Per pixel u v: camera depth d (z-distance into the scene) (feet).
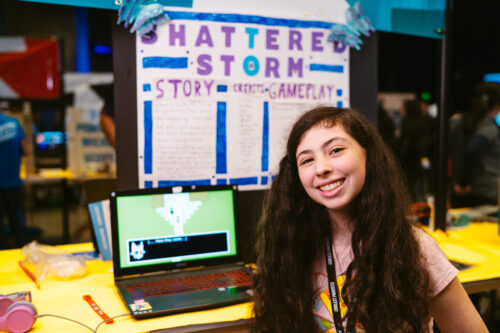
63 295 4.41
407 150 13.70
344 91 6.19
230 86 5.61
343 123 3.31
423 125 13.73
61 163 17.25
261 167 5.81
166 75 5.35
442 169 6.79
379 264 3.22
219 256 5.09
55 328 3.62
